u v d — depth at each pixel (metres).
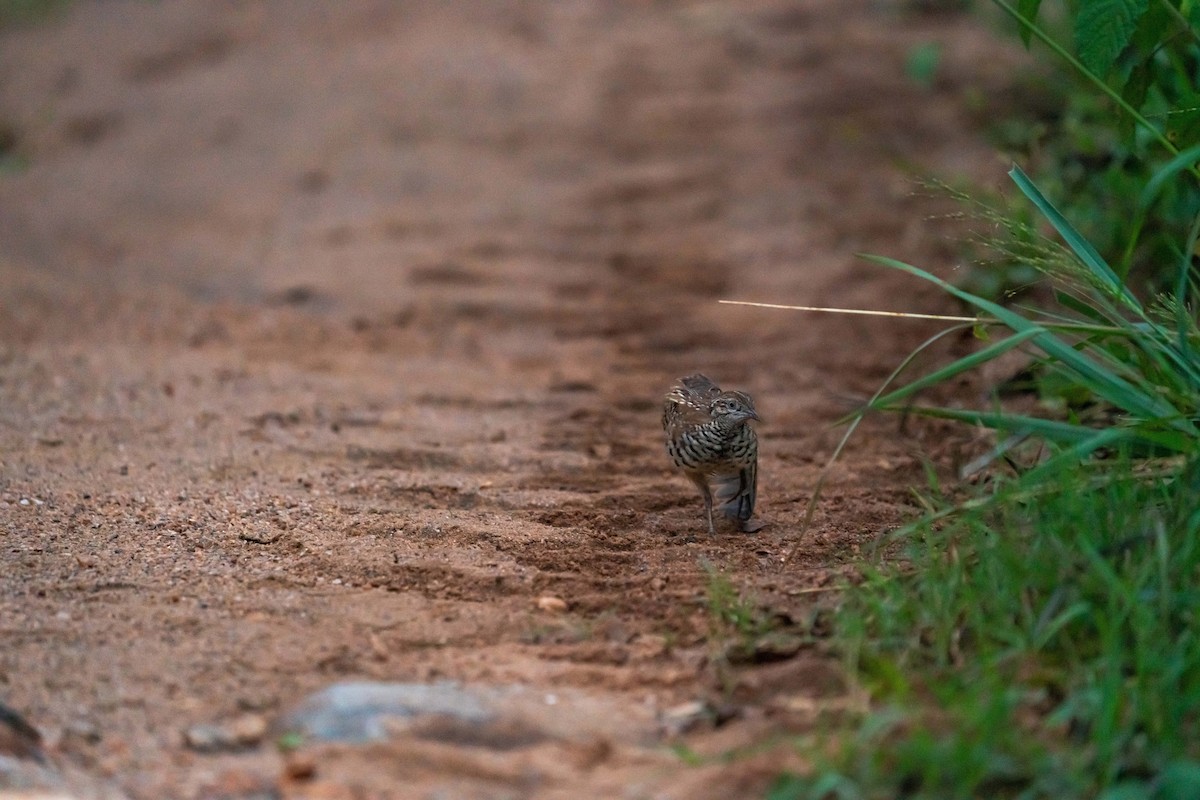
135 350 15.76
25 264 21.23
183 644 7.56
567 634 7.86
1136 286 12.07
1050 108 18.38
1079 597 6.92
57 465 10.88
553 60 30.78
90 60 34.38
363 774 6.25
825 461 11.66
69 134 29.84
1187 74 11.20
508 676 7.31
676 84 28.61
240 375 14.60
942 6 30.44
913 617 7.25
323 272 20.34
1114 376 8.41
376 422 12.91
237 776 6.21
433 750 6.40
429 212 23.38
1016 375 12.32
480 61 31.05
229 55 33.84
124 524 9.49
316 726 6.65
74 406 12.90
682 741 6.66
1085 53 8.83
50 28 37.88
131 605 8.05
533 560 9.05
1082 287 9.69
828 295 17.50
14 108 31.62
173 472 10.87
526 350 16.42
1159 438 7.93
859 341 15.63
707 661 7.45
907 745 5.95
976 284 13.96
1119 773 5.95
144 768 6.31
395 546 9.22
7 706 6.65
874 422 12.74
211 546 9.14
